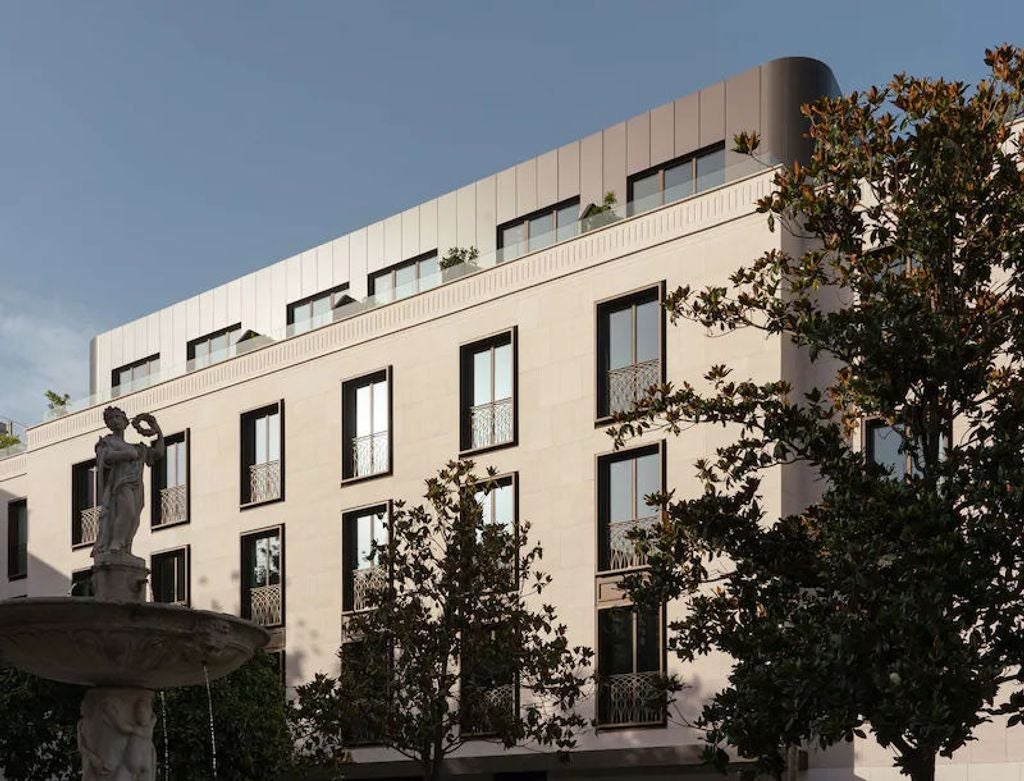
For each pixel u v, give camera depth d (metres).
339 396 35.41
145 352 48.75
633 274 29.56
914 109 16.42
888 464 25.30
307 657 34.94
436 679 25.30
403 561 25.56
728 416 17.42
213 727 24.75
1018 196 15.87
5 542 47.16
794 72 33.28
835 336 16.33
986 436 15.89
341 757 25.23
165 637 15.62
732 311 17.44
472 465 26.11
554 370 30.67
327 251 43.31
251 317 45.31
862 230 17.02
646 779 28.53
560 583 29.77
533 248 31.69
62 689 24.52
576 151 37.06
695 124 34.59
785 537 16.97
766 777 26.06
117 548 17.03
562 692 25.02
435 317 33.47
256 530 36.91
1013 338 16.12
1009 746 23.33
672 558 17.34
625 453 29.12
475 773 30.72
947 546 14.49
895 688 14.12
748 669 15.90
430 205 40.53
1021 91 16.38
